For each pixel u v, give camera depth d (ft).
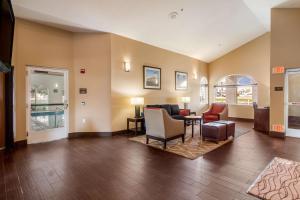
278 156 11.05
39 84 14.83
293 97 15.89
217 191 7.16
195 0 14.48
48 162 10.34
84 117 16.70
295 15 15.44
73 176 8.59
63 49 15.92
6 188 7.50
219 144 13.67
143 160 10.59
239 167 9.44
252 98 25.66
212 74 29.81
